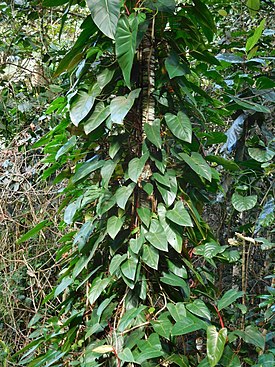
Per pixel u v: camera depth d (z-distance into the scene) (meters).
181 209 1.48
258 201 2.44
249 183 2.15
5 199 2.59
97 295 1.46
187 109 1.66
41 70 3.19
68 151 1.82
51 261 2.73
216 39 2.88
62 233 2.60
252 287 2.62
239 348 1.81
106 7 1.24
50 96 3.00
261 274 2.68
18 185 2.57
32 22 3.21
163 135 1.60
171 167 1.62
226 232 2.74
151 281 1.54
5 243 2.61
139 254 1.45
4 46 3.22
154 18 1.48
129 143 1.57
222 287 2.66
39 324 2.60
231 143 2.09
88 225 1.59
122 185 1.59
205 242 1.73
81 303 1.82
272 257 2.53
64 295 2.03
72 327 1.70
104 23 1.23
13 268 2.71
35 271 2.55
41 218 2.54
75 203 1.68
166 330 1.38
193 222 1.70
